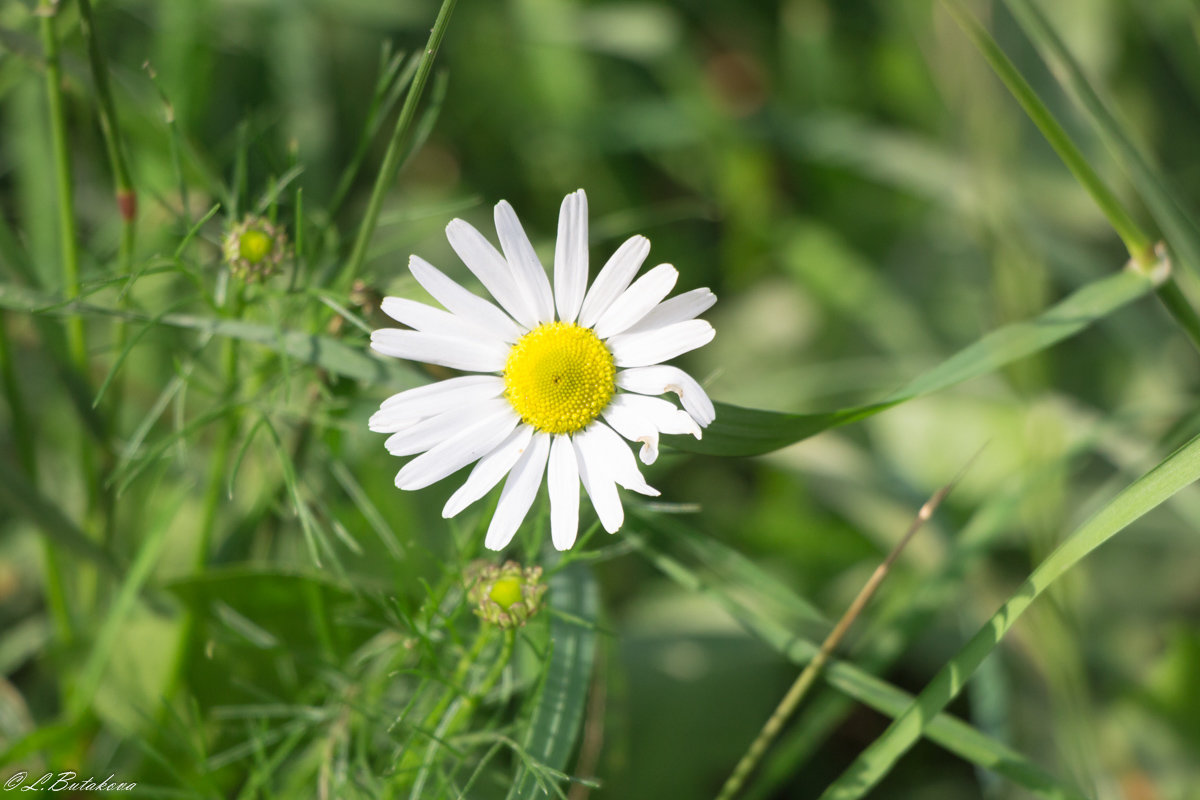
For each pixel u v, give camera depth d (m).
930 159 0.56
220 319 0.46
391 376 0.46
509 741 0.46
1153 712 0.51
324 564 0.50
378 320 0.47
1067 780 0.48
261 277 0.46
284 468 0.46
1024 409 0.53
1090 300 0.46
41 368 0.53
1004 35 0.56
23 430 0.49
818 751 0.52
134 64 0.54
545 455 0.45
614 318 0.45
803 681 0.47
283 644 0.48
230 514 0.51
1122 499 0.44
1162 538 0.53
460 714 0.46
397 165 0.46
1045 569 0.44
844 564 0.54
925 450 0.55
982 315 0.56
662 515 0.47
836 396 0.56
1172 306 0.47
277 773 0.48
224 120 0.56
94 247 0.52
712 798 0.51
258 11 0.56
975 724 0.52
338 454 0.49
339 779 0.47
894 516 0.53
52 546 0.49
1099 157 0.56
